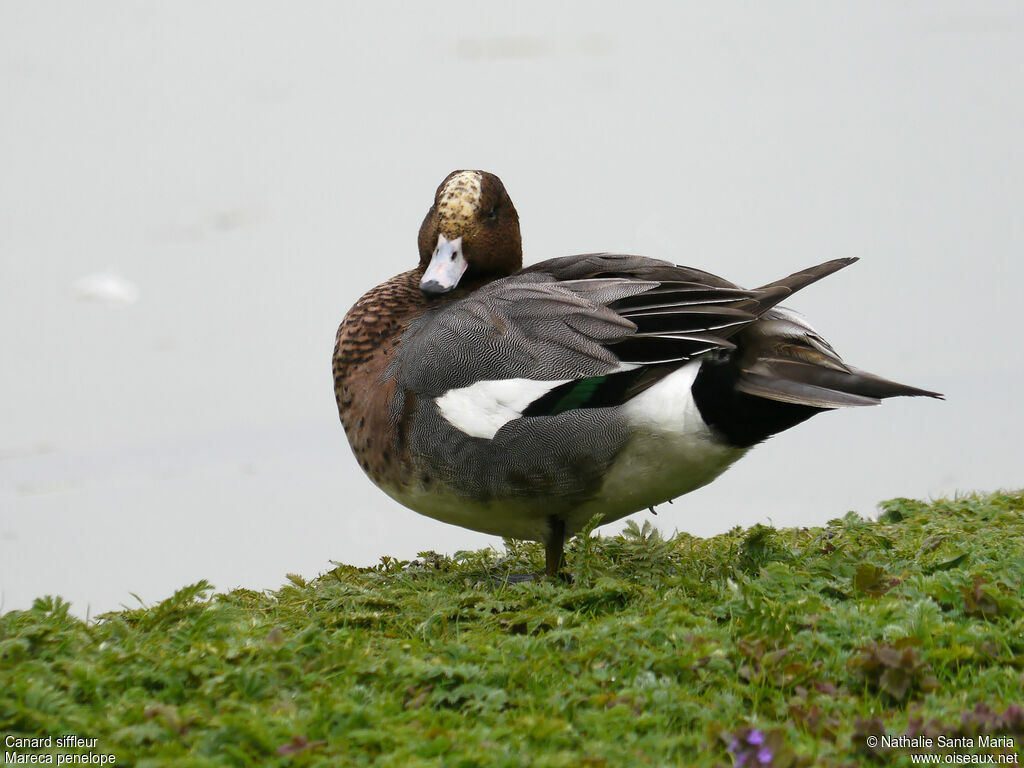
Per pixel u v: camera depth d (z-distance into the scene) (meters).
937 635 8.45
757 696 7.91
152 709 7.45
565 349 10.48
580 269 11.39
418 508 11.41
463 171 12.74
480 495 10.80
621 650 8.37
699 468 10.57
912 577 9.70
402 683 8.14
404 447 11.02
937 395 9.88
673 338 10.23
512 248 12.74
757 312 10.21
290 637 9.00
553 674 8.23
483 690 7.92
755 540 11.02
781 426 10.35
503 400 10.53
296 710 7.60
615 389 10.37
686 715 7.67
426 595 10.22
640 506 11.02
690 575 10.43
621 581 9.91
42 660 8.37
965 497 13.82
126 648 8.60
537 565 11.84
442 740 7.12
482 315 10.88
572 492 10.61
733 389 10.20
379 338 11.62
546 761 6.94
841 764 6.96
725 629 8.74
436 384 10.82
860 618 8.70
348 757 7.18
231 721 7.23
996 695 7.89
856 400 9.86
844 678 8.09
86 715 7.57
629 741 7.35
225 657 8.30
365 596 10.16
